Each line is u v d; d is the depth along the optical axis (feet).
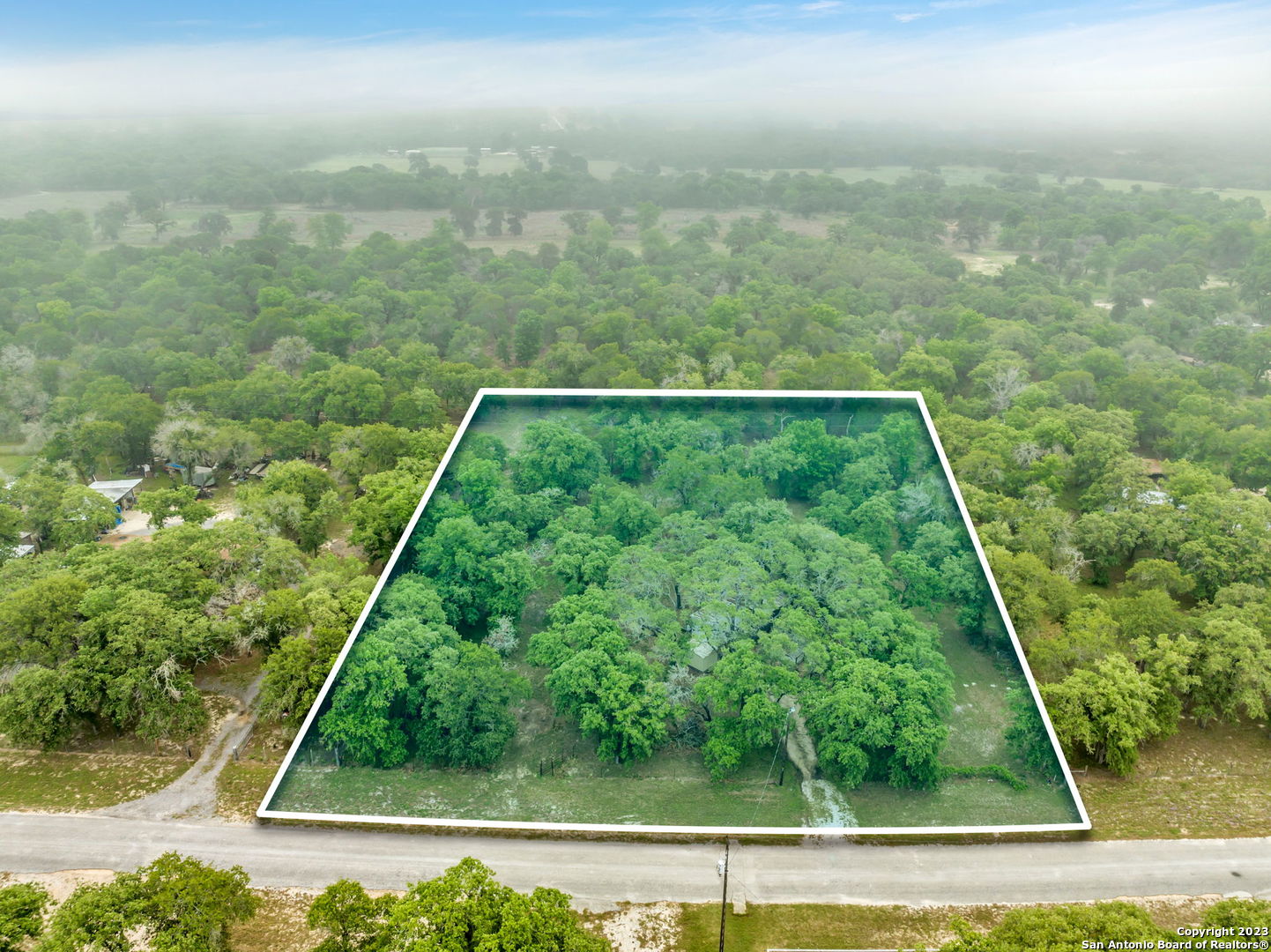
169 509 292.20
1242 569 231.30
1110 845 140.05
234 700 190.80
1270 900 129.80
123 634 179.93
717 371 413.39
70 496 282.77
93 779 164.96
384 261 647.97
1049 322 496.23
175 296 542.98
